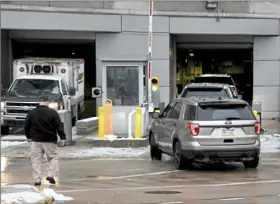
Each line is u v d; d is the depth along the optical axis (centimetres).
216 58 5062
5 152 2650
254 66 4506
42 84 3428
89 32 4178
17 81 3453
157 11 4209
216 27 4316
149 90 3072
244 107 2058
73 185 1742
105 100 3050
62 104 3319
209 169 2125
